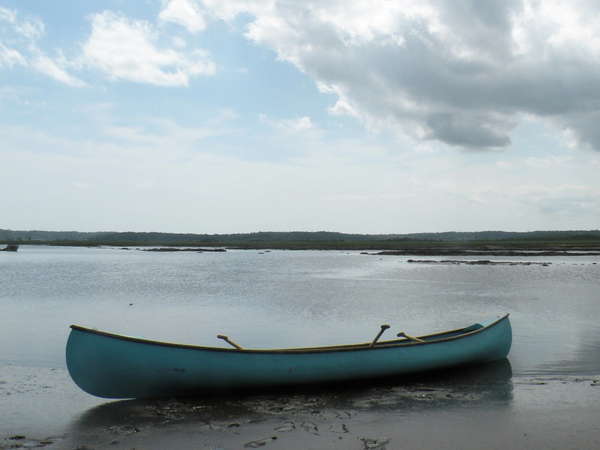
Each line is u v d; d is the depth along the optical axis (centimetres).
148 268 5400
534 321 1858
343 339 1588
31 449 701
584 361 1225
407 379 1059
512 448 696
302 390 970
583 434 741
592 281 3541
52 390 992
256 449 696
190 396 932
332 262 6625
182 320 1966
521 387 995
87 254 9950
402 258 7550
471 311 2153
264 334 1673
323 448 699
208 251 12062
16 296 2784
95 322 1916
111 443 721
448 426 780
